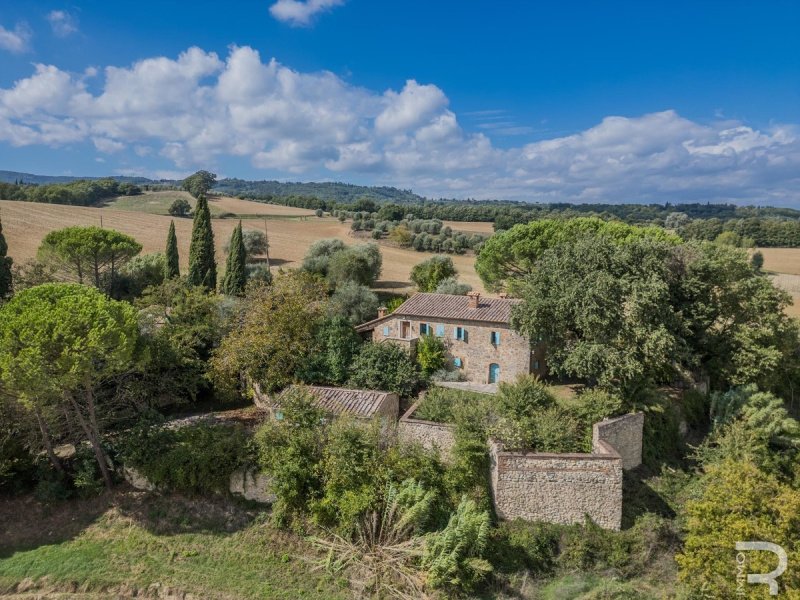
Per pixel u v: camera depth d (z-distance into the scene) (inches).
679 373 1358.3
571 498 934.4
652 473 1107.3
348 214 5211.6
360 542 882.8
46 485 997.8
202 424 1116.5
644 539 913.5
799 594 671.1
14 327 863.7
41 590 809.5
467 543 835.4
